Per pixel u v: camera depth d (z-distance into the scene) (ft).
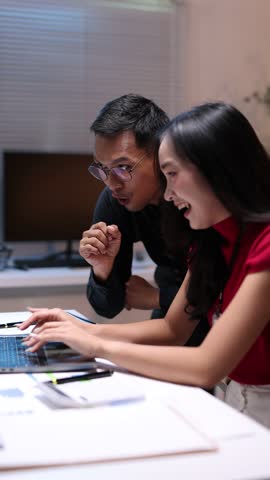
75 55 12.21
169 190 4.33
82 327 4.97
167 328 5.06
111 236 6.17
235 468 2.81
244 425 3.33
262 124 12.88
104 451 2.91
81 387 3.91
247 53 12.80
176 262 6.06
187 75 12.70
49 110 12.18
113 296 6.45
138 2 12.38
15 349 4.78
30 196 11.57
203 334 6.12
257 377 4.34
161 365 4.08
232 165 4.05
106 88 12.43
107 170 5.60
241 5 12.73
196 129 4.06
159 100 12.69
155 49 12.59
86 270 11.16
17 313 6.57
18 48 11.91
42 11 11.95
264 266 3.96
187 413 3.51
